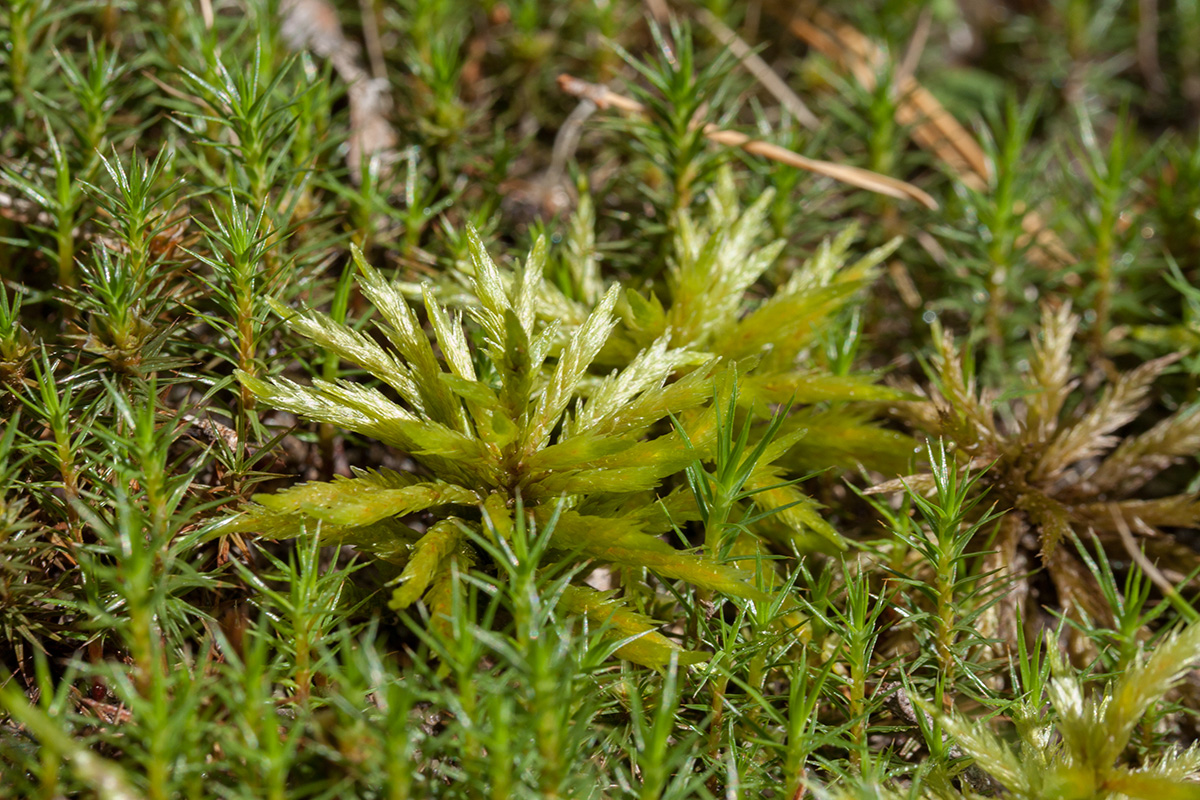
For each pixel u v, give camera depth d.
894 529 0.33
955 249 0.37
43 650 0.32
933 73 0.40
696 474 0.32
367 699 0.32
